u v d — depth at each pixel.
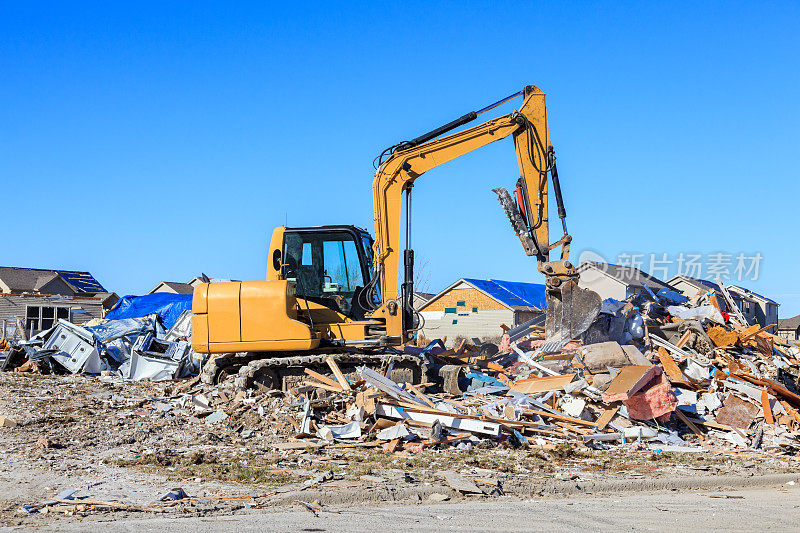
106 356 20.48
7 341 25.56
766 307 50.28
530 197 14.68
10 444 10.56
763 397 13.30
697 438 12.52
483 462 10.12
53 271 54.31
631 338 15.70
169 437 11.37
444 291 42.69
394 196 14.78
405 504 7.84
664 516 7.18
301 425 11.70
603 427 12.09
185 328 22.89
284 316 14.02
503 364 16.47
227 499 7.68
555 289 14.52
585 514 7.23
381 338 14.41
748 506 7.81
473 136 14.76
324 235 14.89
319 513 7.17
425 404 12.10
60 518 6.89
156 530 6.32
